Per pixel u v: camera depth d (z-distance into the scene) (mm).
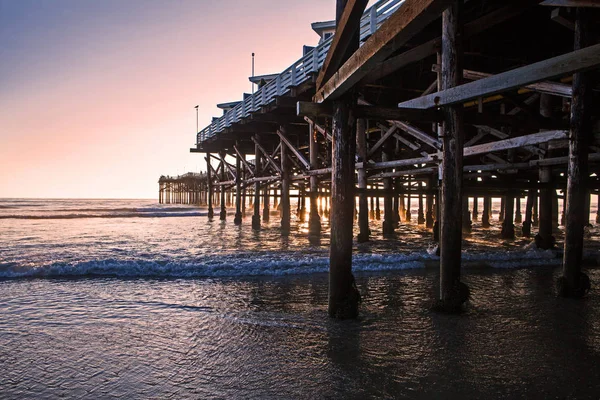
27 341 4402
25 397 3189
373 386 3287
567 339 4301
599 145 7355
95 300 6078
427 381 3359
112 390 3301
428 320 4938
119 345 4273
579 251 5918
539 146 9297
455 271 5129
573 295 5953
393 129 10508
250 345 4215
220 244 12922
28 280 7426
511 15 5594
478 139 10000
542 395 3119
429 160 9188
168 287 6879
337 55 4203
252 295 6312
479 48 9047
